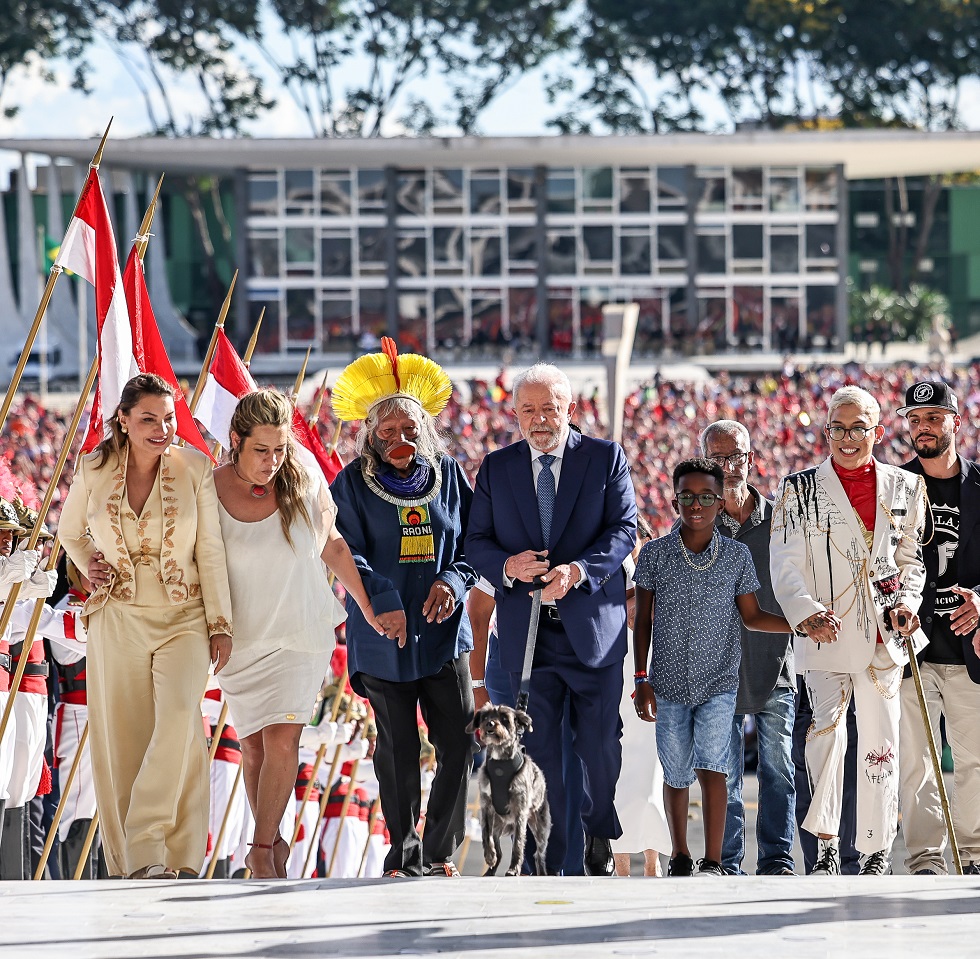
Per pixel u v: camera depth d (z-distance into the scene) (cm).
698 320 16400
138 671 1920
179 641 1922
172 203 19288
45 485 9944
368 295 16362
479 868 4028
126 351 2341
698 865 2305
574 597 2116
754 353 16338
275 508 2002
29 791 2539
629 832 2686
